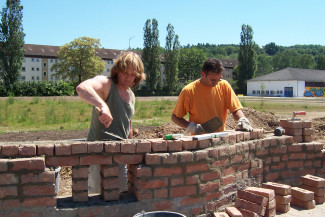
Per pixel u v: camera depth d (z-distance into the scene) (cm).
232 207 336
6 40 4931
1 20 4934
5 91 4253
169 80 6738
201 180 319
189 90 399
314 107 2347
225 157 344
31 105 2170
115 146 282
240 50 7175
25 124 1264
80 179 276
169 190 301
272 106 2419
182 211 309
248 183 380
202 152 317
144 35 6425
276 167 417
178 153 303
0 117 1374
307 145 438
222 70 379
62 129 1115
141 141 297
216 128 394
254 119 1146
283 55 12438
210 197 328
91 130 314
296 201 387
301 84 6034
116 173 286
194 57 8594
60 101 2509
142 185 289
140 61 306
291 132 440
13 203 251
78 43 5978
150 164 292
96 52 7769
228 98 407
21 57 5094
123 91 314
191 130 373
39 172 254
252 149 384
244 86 7125
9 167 248
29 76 7506
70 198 286
